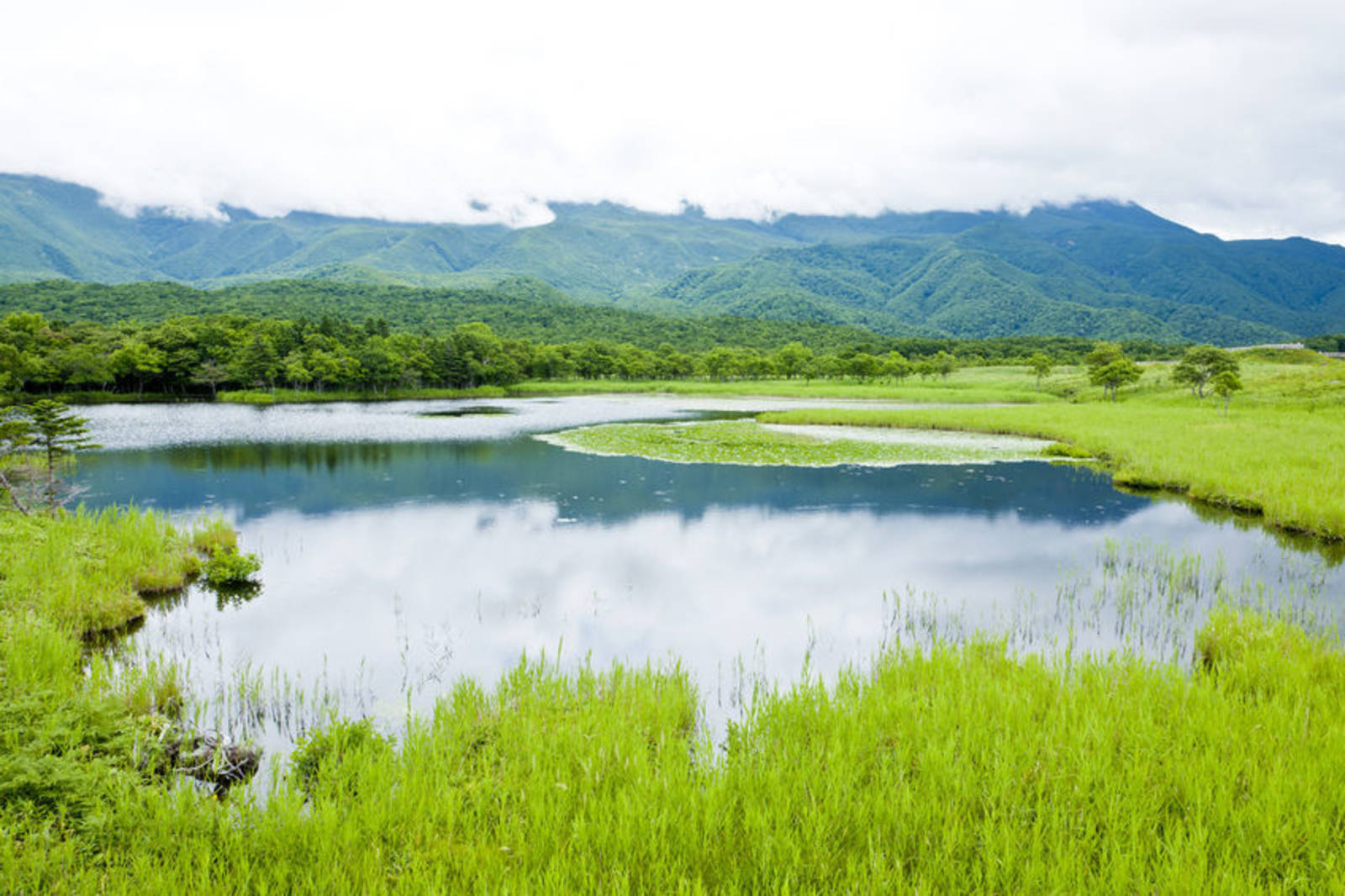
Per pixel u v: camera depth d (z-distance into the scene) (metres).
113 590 16.03
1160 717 9.21
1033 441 47.03
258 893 6.06
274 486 32.44
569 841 6.76
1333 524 22.61
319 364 102.88
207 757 9.64
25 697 9.26
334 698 12.14
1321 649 12.20
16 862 6.04
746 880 6.32
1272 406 66.38
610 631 15.53
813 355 172.25
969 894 6.12
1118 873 5.98
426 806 7.48
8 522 19.00
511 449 44.72
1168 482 31.23
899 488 31.52
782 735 9.11
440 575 19.58
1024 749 8.23
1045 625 15.59
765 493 30.61
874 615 16.44
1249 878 5.84
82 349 89.94
